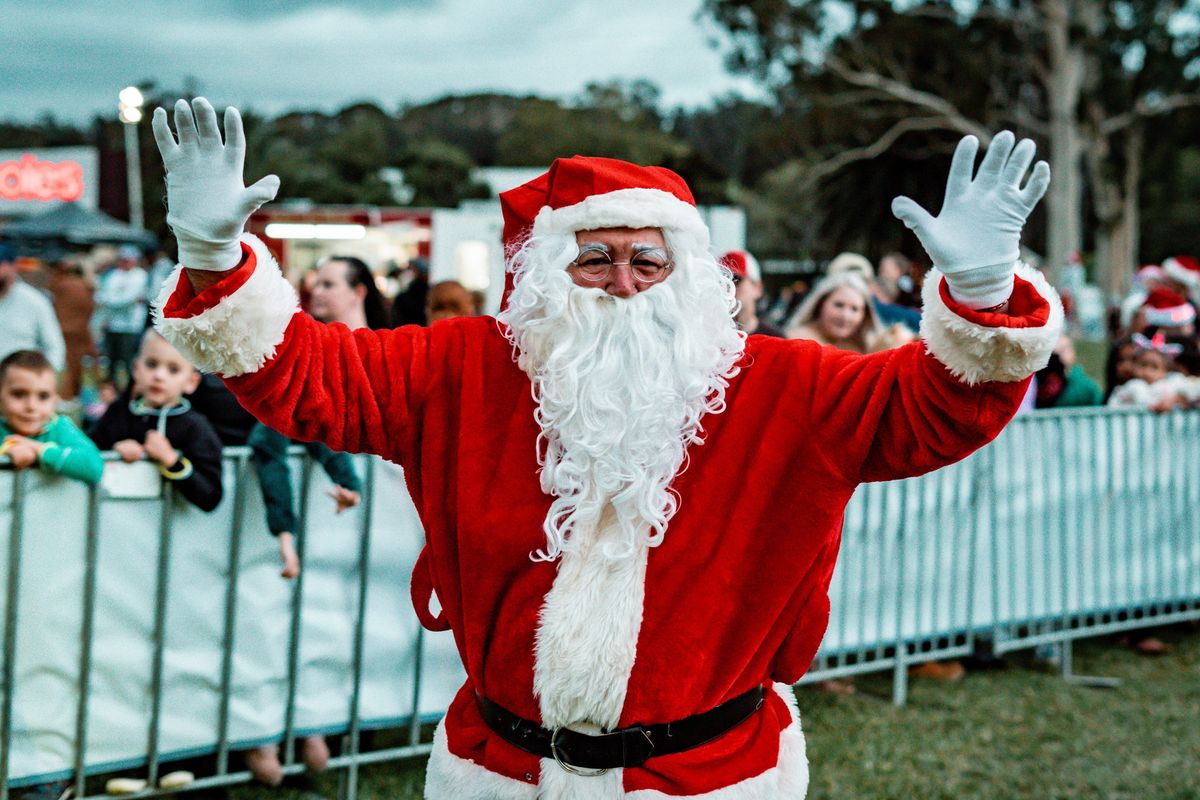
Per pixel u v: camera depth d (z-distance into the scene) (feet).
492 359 5.59
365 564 10.50
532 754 5.39
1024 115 100.42
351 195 143.74
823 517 5.29
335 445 5.45
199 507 9.54
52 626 9.06
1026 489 14.33
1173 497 15.69
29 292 20.33
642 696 5.20
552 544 5.20
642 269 5.46
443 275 52.39
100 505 9.20
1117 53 93.56
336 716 10.50
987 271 4.57
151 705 9.57
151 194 114.11
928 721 12.89
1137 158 99.66
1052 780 11.18
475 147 238.07
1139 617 15.84
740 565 5.27
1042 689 14.15
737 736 5.52
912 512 13.42
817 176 104.42
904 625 13.50
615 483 5.19
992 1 94.73
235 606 9.85
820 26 93.45
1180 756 11.84
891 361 5.12
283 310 4.99
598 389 5.23
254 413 5.20
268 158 138.82
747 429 5.36
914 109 99.14
